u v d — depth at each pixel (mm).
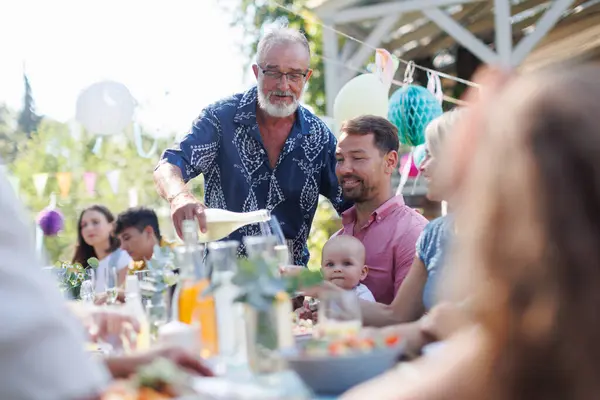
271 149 3418
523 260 805
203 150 3365
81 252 4949
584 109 813
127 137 9453
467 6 7570
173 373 1348
